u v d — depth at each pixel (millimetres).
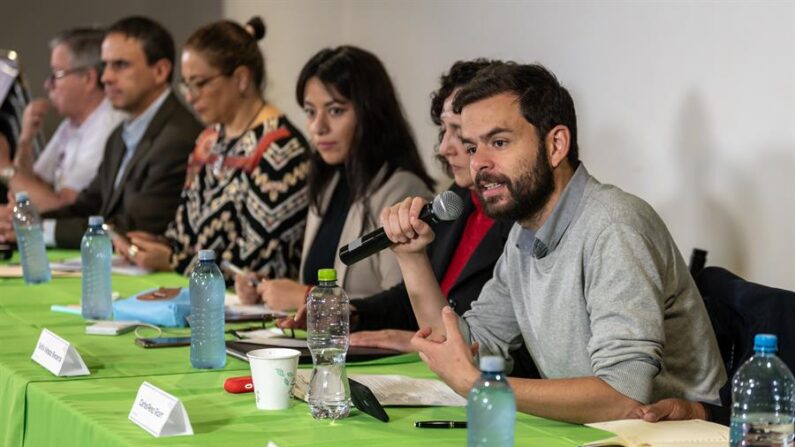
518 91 3541
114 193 8297
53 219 8516
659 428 3174
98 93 9398
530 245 3732
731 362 3959
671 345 3658
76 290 6055
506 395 2646
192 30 10742
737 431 2885
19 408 3764
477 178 3615
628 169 5891
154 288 5824
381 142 5625
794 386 2881
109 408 3408
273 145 6605
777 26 4973
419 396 3590
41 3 10938
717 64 5297
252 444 3016
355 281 5641
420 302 4043
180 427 3119
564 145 3564
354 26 8633
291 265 6555
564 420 3266
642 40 5742
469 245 5082
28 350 4348
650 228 3541
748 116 5148
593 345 3373
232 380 3676
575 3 6203
